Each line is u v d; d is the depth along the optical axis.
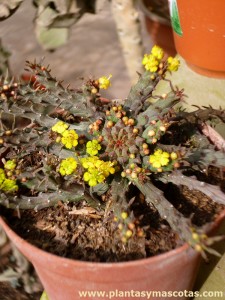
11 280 0.25
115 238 0.16
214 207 0.17
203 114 0.19
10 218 0.17
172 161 0.16
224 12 0.22
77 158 0.17
